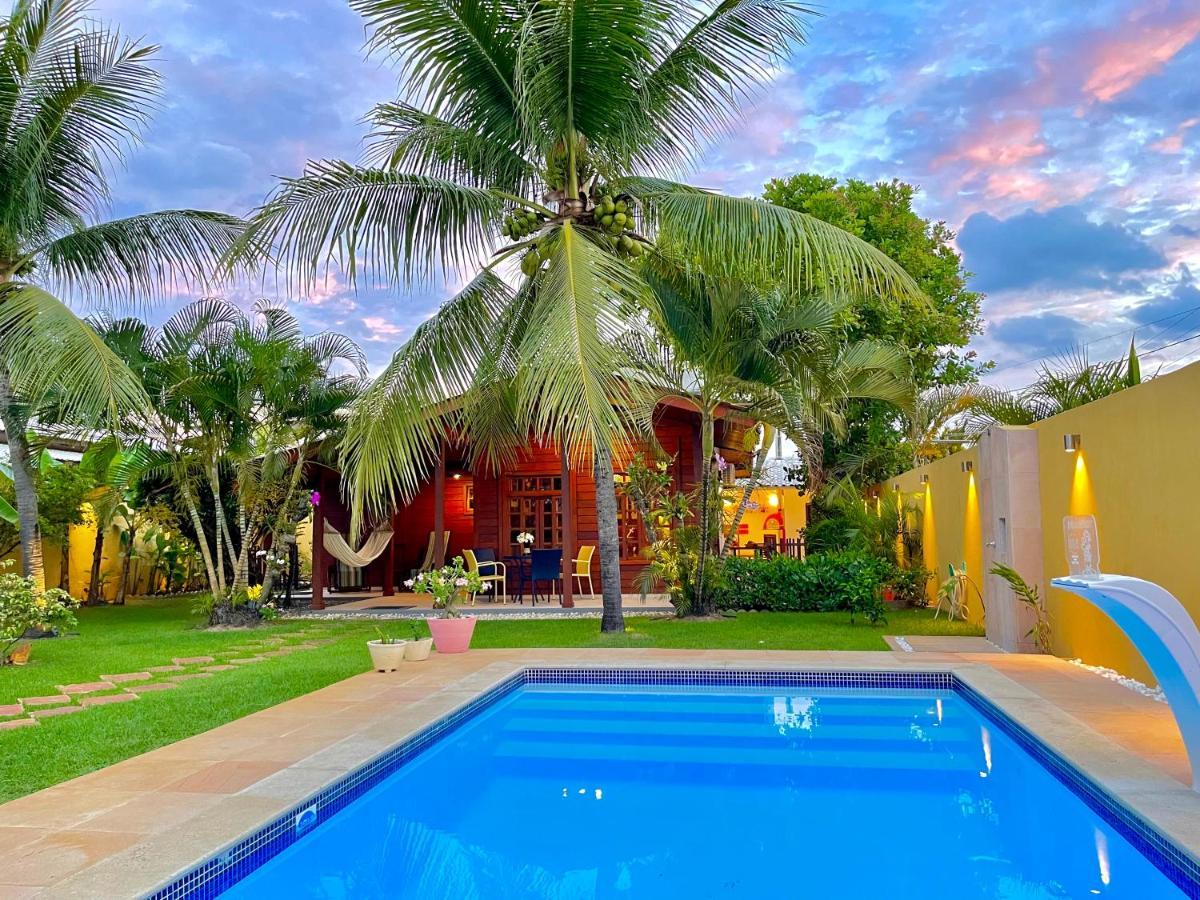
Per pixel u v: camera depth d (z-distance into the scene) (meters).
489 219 8.59
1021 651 8.08
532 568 13.83
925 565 13.21
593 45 7.71
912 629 10.10
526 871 3.58
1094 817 3.88
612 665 7.43
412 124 9.17
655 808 4.38
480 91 8.66
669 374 10.91
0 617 8.01
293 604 15.02
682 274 9.87
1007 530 8.27
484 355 9.50
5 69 9.59
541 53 7.69
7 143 9.95
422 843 3.91
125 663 8.34
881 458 17.47
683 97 8.79
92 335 8.80
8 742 4.96
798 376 10.66
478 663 7.71
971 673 6.69
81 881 2.88
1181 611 3.57
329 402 12.10
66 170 10.66
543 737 5.89
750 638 9.32
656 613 12.33
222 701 6.16
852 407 17.23
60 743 4.93
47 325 8.54
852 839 3.89
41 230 10.65
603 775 4.98
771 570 12.66
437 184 8.10
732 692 7.13
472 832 4.05
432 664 7.73
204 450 11.75
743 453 16.72
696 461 15.13
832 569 12.50
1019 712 5.24
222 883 3.23
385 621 12.34
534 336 6.57
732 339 10.28
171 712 5.80
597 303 6.47
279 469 12.00
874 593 10.51
